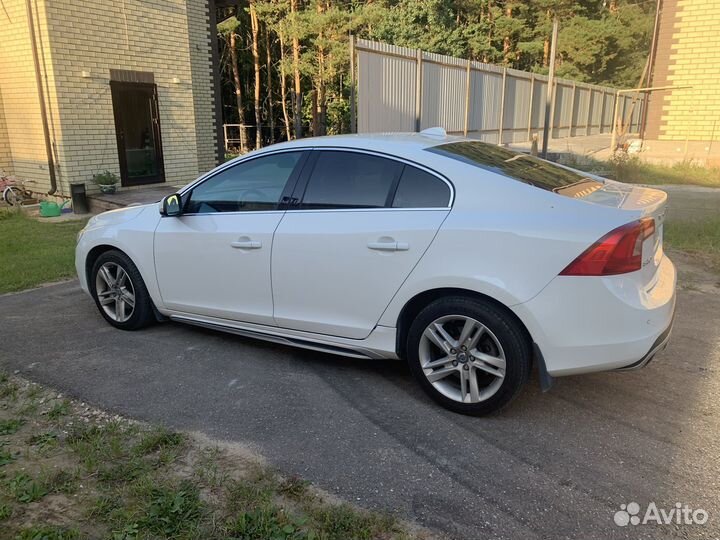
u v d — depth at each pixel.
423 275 3.48
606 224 3.14
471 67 17.38
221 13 19.44
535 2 40.12
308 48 30.34
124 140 11.61
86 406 3.64
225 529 2.53
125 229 4.82
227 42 31.81
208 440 3.25
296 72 29.11
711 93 15.84
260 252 4.09
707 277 6.38
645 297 3.19
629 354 3.15
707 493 2.79
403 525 2.57
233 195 4.32
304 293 3.96
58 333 4.93
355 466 3.01
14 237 8.56
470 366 3.45
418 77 14.66
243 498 2.73
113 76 11.18
